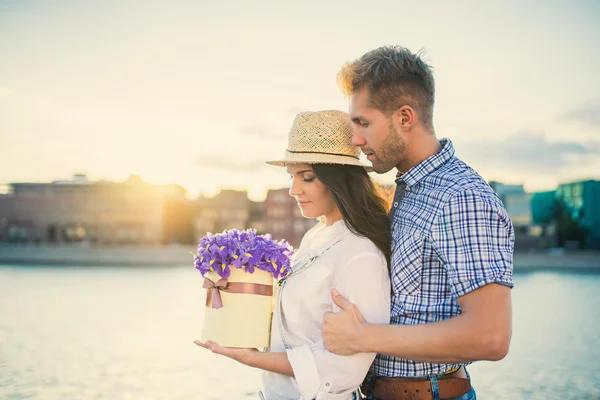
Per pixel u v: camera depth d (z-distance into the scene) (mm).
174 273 45000
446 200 2027
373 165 2254
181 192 81188
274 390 2371
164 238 72500
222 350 2240
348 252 2238
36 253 59375
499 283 1892
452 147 2215
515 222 72438
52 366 11477
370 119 2164
